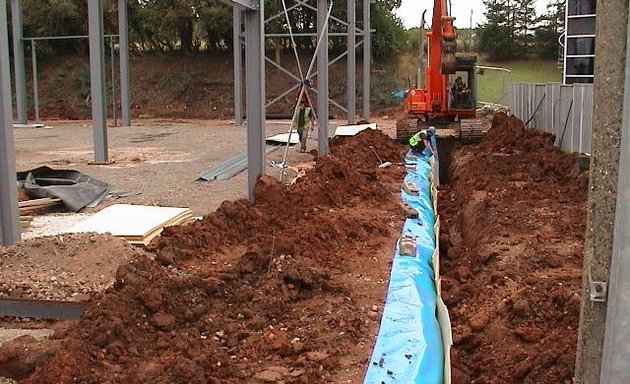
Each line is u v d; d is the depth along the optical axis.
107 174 14.62
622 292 2.23
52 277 6.50
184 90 41.59
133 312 5.12
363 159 15.17
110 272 6.69
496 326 5.94
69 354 4.34
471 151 16.55
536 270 7.15
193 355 4.67
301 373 4.48
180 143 22.30
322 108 16.16
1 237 7.91
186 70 42.50
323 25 15.73
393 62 42.88
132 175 14.47
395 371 4.57
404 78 41.53
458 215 11.68
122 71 30.05
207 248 7.69
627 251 2.21
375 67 42.47
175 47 43.94
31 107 41.25
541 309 5.98
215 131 27.89
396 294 6.12
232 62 42.53
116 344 4.66
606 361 2.29
